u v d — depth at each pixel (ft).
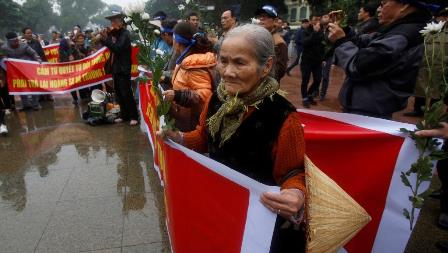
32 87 24.20
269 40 4.29
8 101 24.47
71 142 17.47
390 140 6.34
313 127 7.22
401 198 6.32
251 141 4.54
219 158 4.94
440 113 5.06
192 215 5.17
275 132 4.43
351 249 6.75
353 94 8.20
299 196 4.12
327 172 7.01
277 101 4.48
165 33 13.56
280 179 4.58
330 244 4.58
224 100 4.82
